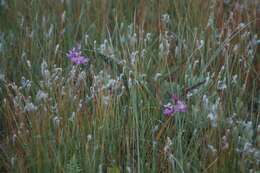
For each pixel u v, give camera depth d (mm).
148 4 4867
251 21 4469
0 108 3826
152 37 4508
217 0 4773
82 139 3391
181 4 4848
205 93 3830
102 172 3354
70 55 3920
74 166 3215
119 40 4469
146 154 3445
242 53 4297
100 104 3523
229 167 3307
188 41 4402
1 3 4949
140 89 3764
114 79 3920
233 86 3951
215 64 4203
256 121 3729
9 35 4547
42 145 3342
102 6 4805
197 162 3332
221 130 3492
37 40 4445
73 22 4758
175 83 3938
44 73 3863
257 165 3205
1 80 4016
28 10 4863
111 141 3443
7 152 3477
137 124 3398
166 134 3553
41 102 3623
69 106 3613
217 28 4598
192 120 3631
